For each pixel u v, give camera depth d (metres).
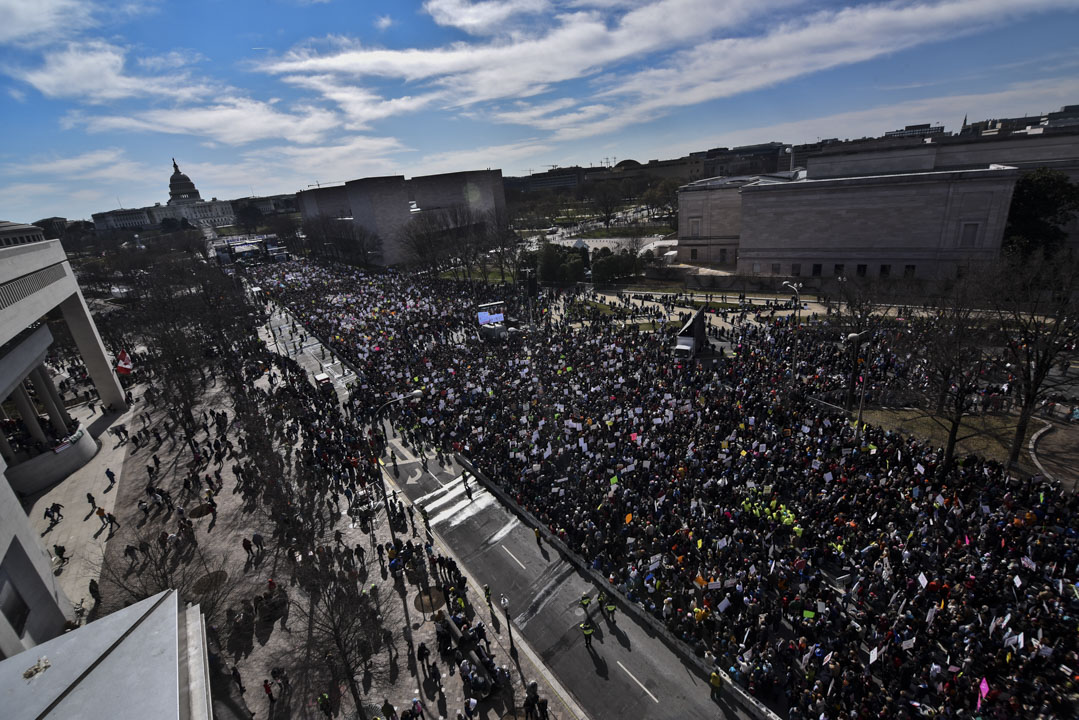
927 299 64.31
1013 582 23.03
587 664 24.36
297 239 199.88
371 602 28.69
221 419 51.53
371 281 114.81
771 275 84.56
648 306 76.81
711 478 32.31
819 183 78.62
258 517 36.94
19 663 10.37
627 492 31.67
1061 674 19.97
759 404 39.78
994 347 46.44
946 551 25.45
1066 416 38.97
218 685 24.14
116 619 11.47
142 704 9.30
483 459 39.69
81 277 129.38
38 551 29.31
